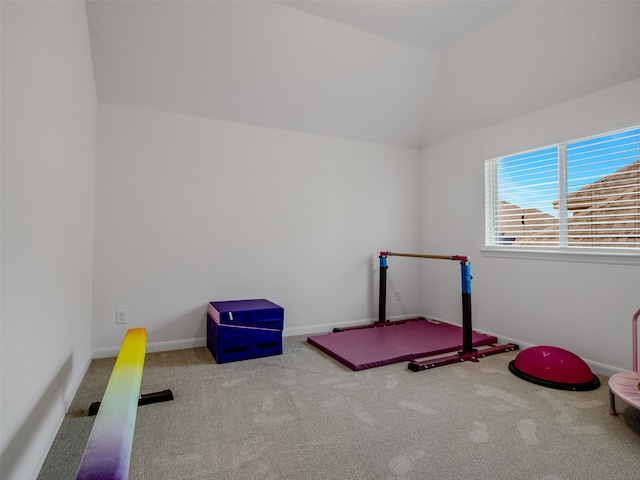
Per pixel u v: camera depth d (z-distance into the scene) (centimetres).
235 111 349
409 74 369
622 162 271
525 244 341
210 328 326
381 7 284
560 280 307
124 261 312
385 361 291
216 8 277
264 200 370
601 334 278
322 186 403
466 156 400
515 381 259
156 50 290
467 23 303
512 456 167
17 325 129
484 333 373
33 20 145
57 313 185
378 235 438
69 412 205
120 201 311
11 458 124
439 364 288
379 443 178
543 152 327
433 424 197
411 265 462
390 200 446
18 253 130
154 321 323
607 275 275
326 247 405
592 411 212
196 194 339
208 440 179
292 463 161
